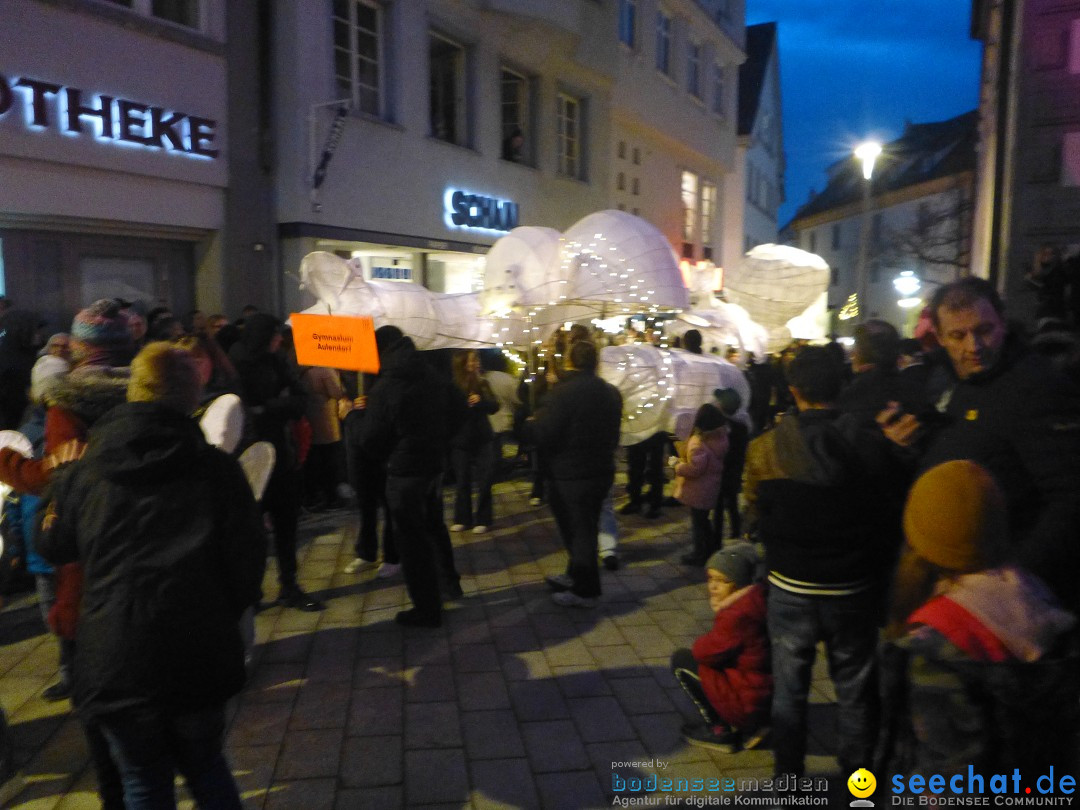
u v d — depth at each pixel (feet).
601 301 22.80
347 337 15.38
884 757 6.82
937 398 13.37
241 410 12.18
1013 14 27.84
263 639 15.17
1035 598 5.94
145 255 30.27
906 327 92.68
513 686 13.30
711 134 79.82
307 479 24.32
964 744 5.67
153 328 21.94
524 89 49.98
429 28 40.88
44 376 12.80
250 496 8.19
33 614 16.58
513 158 48.65
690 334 25.89
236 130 31.91
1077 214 25.70
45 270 26.94
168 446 7.62
